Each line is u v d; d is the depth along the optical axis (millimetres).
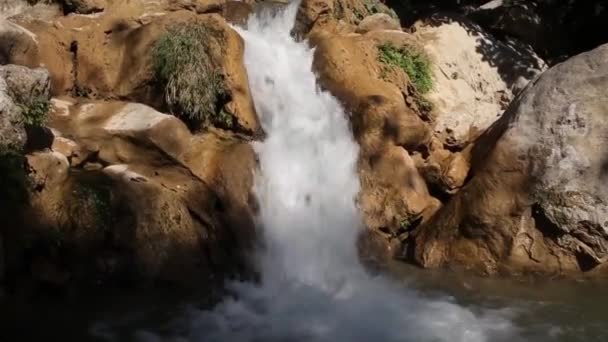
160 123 11258
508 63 15773
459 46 15523
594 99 11812
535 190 11617
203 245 10766
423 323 9984
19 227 9438
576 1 18000
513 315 10234
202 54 12008
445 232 12102
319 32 14719
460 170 12773
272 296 10648
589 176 11438
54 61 12141
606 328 9844
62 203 9938
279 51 13875
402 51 14523
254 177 11672
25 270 9477
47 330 9031
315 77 13836
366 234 12477
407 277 11586
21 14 12945
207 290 10406
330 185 12695
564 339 9555
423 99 14023
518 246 11617
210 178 11273
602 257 11305
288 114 13055
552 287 11148
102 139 11219
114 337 9117
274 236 11672
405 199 12547
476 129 13789
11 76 10078
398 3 18141
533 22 17172
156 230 10312
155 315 9734
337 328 9781
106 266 9945
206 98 11969
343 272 11719
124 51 12414
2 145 9422
